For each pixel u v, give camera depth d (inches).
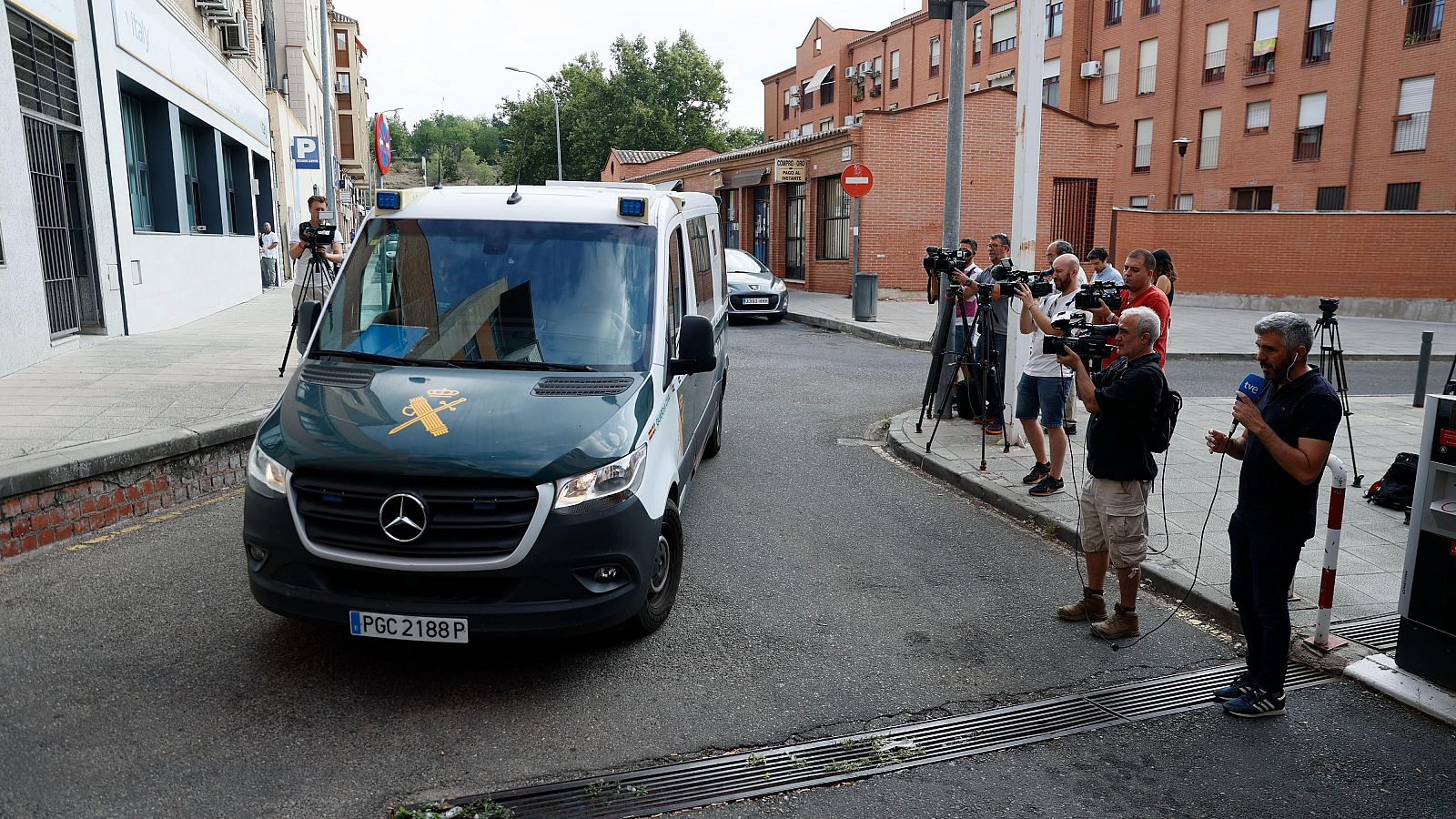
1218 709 165.2
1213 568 223.8
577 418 165.6
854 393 464.4
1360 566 229.1
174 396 303.6
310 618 154.6
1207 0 1330.0
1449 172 1080.2
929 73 1784.0
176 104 570.9
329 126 984.9
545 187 247.8
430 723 150.0
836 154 944.9
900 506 282.8
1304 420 151.8
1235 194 1322.6
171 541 225.0
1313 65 1206.9
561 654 176.4
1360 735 157.0
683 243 236.4
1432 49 1084.5
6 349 337.1
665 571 189.3
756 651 181.2
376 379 175.8
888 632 192.5
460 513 150.9
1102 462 187.0
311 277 364.2
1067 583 223.1
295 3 1269.7
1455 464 162.4
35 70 375.6
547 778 137.1
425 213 207.9
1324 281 1007.0
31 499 213.0
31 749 137.7
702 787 136.7
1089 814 133.3
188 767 135.3
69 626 178.2
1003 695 168.1
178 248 548.7
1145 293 282.7
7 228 337.7
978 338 360.2
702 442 270.1
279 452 158.2
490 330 188.1
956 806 134.3
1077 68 1540.4
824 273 1004.6
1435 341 745.6
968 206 927.0
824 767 143.2
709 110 2738.7
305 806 127.7
